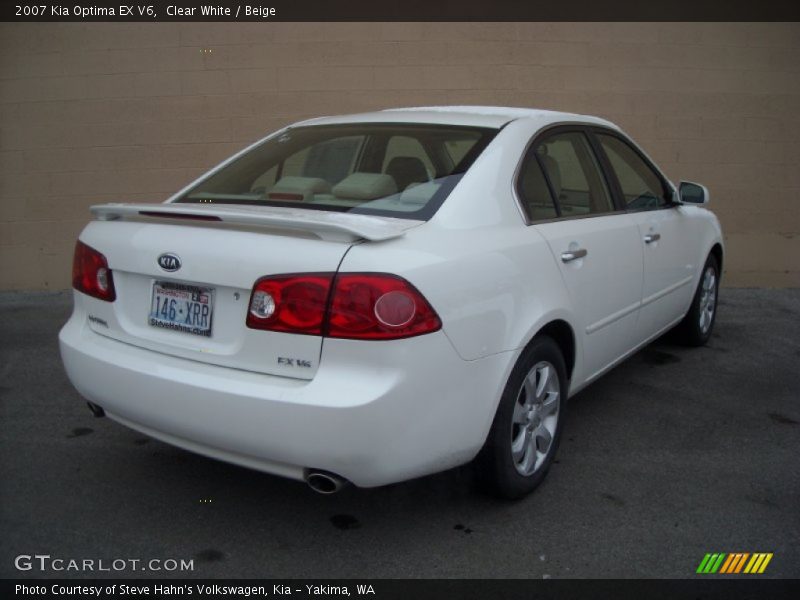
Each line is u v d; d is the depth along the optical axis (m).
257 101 7.26
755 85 7.43
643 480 3.52
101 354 2.98
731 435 4.05
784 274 7.62
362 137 3.56
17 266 7.25
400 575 2.78
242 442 2.62
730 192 7.55
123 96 7.18
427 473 2.77
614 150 4.31
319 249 2.59
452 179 3.13
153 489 3.38
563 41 7.32
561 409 3.44
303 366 2.57
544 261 3.22
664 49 7.36
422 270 2.62
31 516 3.14
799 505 3.31
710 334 5.68
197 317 2.79
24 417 4.19
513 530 3.07
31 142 7.16
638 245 4.08
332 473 2.57
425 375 2.61
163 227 2.93
